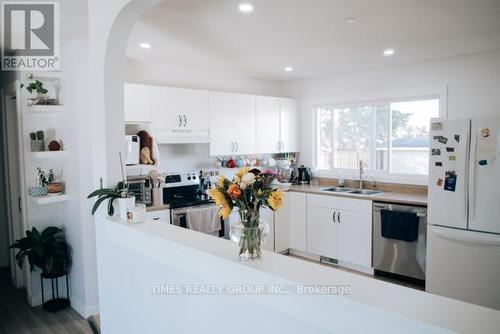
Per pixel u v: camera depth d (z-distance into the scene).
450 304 1.10
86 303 3.18
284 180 5.22
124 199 2.32
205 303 1.70
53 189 3.28
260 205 1.53
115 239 2.33
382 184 4.62
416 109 4.39
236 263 1.50
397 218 3.82
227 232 4.23
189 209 3.87
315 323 1.26
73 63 3.02
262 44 3.35
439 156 3.38
